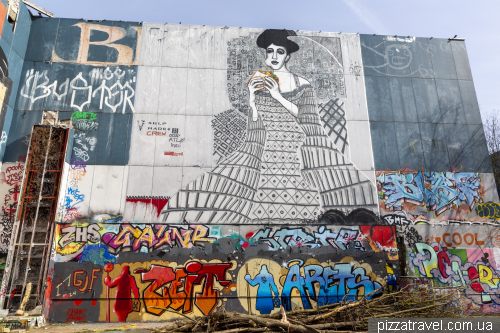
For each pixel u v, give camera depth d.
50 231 14.15
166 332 10.55
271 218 15.61
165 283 14.37
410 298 11.67
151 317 13.93
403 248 15.74
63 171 14.81
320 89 17.66
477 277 15.54
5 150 15.27
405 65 18.52
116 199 15.20
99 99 16.44
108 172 15.52
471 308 15.05
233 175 16.05
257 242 15.23
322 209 15.93
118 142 15.96
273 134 16.80
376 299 11.59
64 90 16.39
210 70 17.38
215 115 16.80
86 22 17.41
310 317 10.77
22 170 15.17
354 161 16.73
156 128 16.33
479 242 16.06
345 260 15.28
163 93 16.83
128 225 14.90
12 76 15.73
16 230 13.86
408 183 16.64
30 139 15.00
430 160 17.08
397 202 16.31
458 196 16.67
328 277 15.01
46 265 13.55
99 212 14.95
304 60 18.03
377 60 18.42
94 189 15.22
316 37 18.44
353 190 16.30
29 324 12.09
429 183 16.72
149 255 14.62
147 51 17.33
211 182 15.88
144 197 15.37
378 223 15.93
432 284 14.24
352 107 17.55
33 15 17.28
